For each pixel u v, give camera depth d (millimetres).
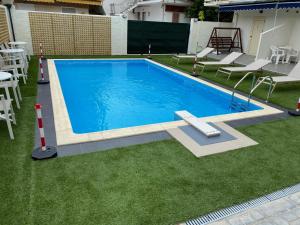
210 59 15477
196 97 9055
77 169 3695
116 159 4012
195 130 5191
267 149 4578
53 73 9664
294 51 14719
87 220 2775
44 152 3996
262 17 17125
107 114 7129
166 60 14758
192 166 3936
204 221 2855
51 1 17891
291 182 3648
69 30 14297
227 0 17641
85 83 10016
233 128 5418
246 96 7977
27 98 6730
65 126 5055
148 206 3031
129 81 10648
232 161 4137
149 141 4668
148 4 26812
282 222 2916
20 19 13133
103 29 15133
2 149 4141
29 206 2945
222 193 3336
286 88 9062
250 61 15039
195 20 17891
